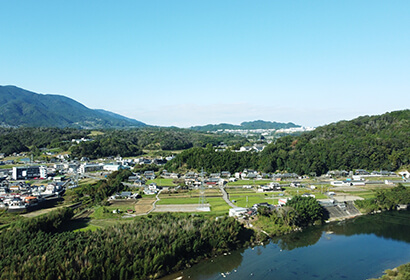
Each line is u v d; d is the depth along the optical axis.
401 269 86.19
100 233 91.81
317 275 86.81
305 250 103.88
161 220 105.62
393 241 111.44
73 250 80.56
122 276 78.69
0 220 122.81
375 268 90.69
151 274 83.19
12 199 147.00
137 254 83.31
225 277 85.50
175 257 89.31
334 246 107.31
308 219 129.50
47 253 77.69
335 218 137.00
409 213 145.50
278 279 84.56
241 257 98.38
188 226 99.69
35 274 71.06
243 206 143.75
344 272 88.38
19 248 81.06
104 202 150.62
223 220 107.38
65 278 72.44
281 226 120.31
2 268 71.44
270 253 101.31
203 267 91.06
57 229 110.06
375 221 133.88
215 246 99.06
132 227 97.12
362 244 108.81
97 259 77.62
